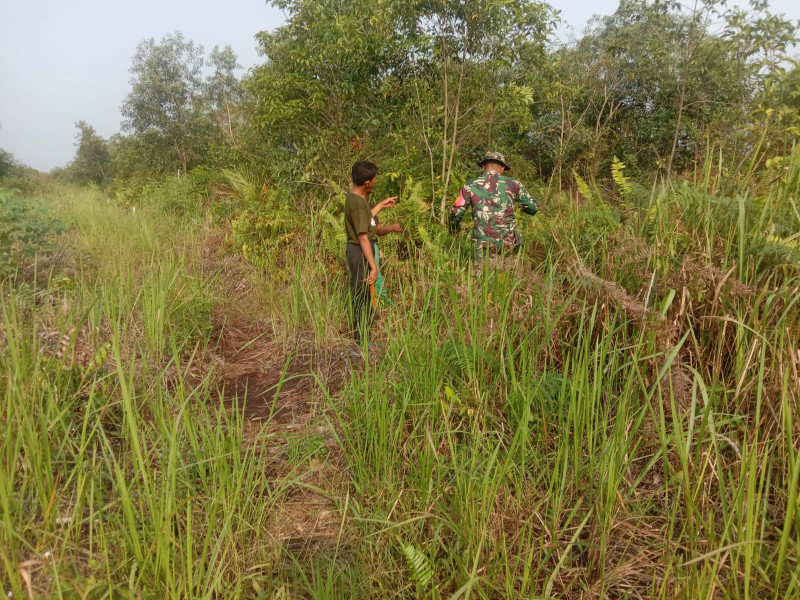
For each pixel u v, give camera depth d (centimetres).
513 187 459
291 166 728
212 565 168
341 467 256
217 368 390
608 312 269
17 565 149
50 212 944
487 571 184
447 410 254
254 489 221
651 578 182
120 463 234
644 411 209
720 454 212
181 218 1003
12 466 184
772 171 312
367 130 757
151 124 1828
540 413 255
